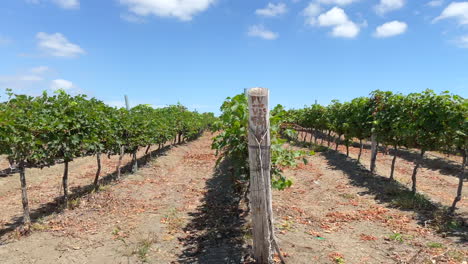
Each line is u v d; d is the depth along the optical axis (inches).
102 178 480.1
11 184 432.8
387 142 401.7
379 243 207.9
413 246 200.7
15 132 227.9
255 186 156.8
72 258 191.8
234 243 204.5
